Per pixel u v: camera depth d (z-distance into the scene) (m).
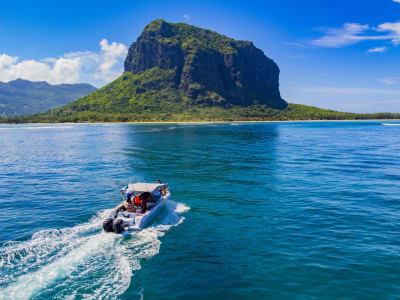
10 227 15.07
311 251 12.41
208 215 17.00
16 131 116.94
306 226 15.27
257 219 16.34
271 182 25.50
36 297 9.05
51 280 9.98
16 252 12.02
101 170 31.67
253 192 22.12
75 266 10.93
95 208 18.41
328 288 9.74
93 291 9.43
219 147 54.19
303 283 10.03
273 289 9.69
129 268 10.86
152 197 17.41
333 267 11.07
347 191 22.27
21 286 9.61
